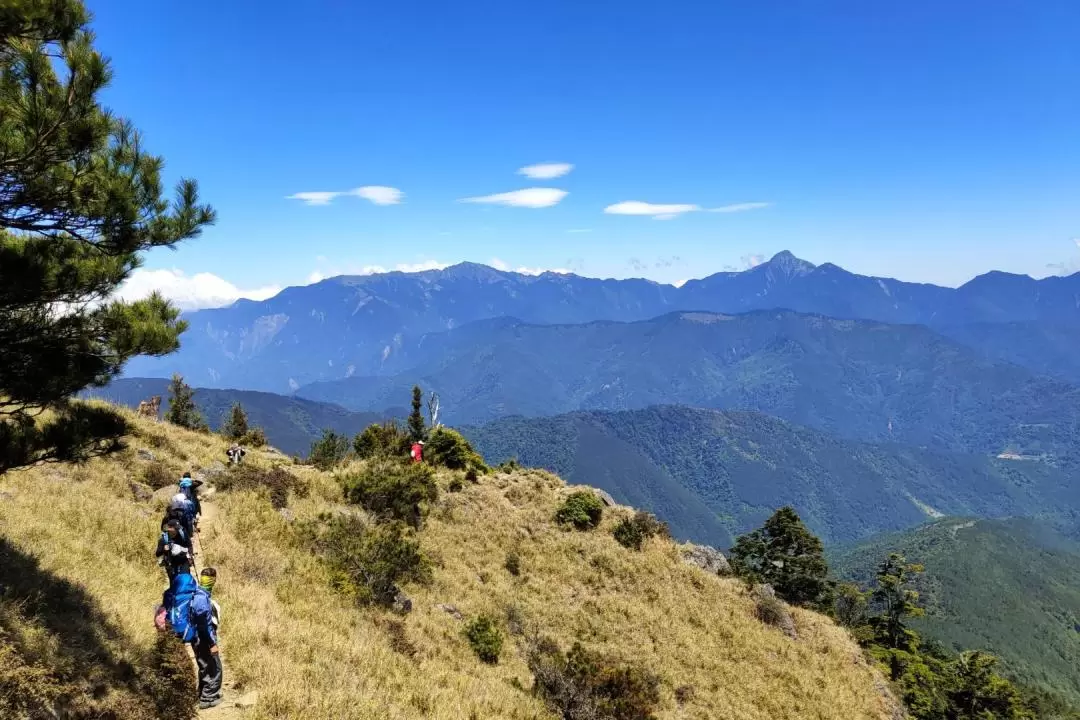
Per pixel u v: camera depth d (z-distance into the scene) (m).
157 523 15.59
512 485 39.06
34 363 7.42
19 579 8.77
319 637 12.12
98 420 8.56
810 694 28.06
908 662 52.94
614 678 16.72
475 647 17.92
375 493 26.78
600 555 32.91
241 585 14.03
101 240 7.74
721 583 36.75
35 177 6.81
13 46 6.41
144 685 7.59
